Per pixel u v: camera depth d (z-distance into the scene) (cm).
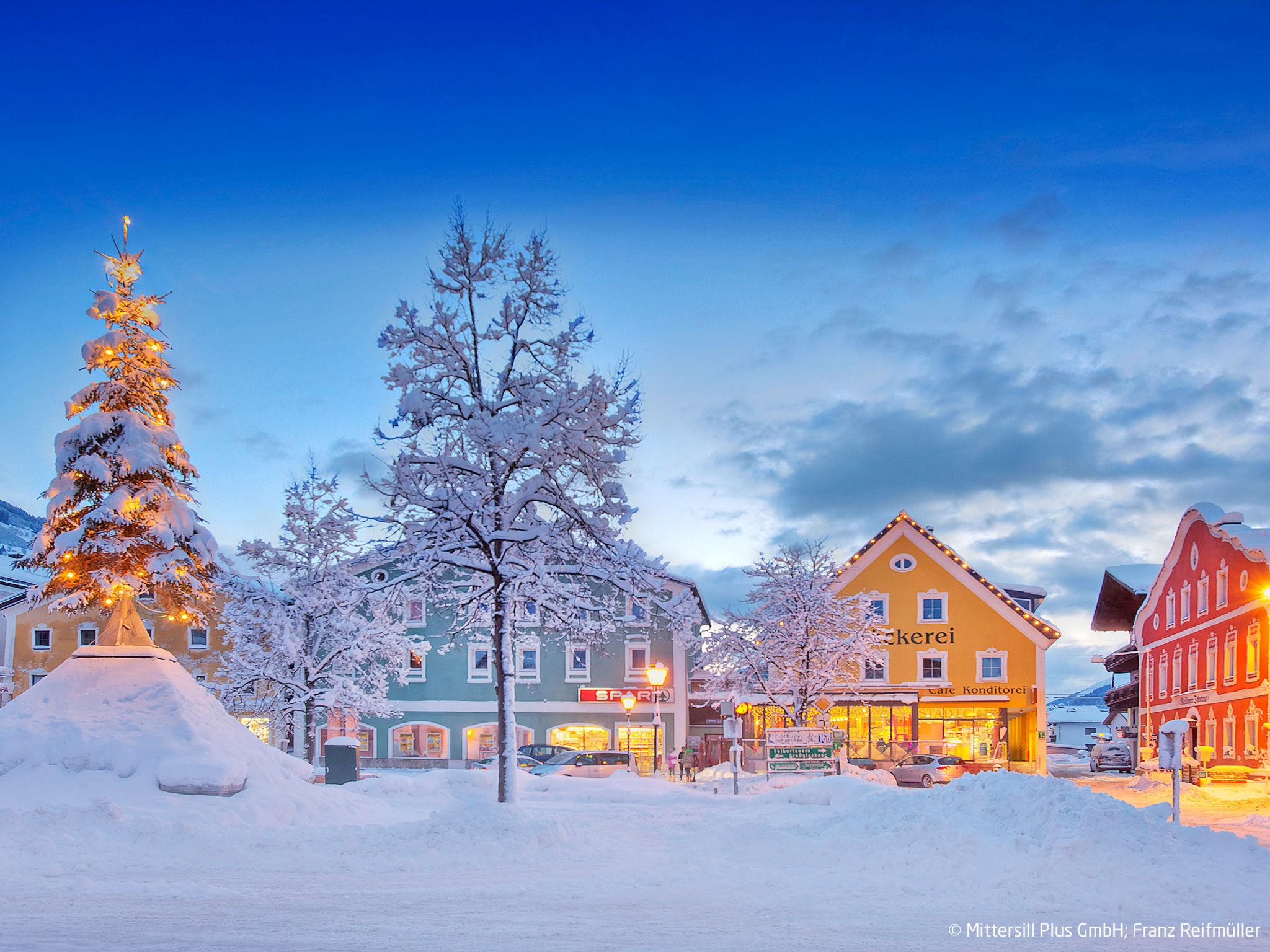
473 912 1112
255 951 895
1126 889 1230
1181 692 5322
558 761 4500
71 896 1171
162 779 1986
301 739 5350
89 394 2444
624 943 955
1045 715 5341
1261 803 3025
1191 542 5181
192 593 2466
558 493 2406
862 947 952
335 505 4300
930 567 5534
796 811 1964
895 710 5447
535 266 2447
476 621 2658
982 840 1448
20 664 5559
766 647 4441
